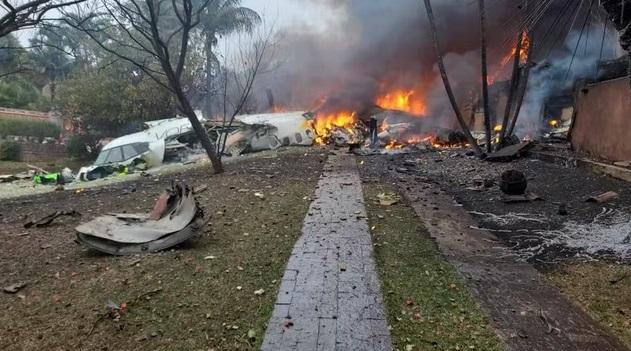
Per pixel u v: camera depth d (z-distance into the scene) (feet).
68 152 90.07
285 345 9.91
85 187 39.96
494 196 25.90
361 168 38.50
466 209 23.45
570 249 16.67
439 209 22.99
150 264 14.70
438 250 16.58
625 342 10.46
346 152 53.26
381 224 19.95
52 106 116.06
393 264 15.07
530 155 39.09
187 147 60.49
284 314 11.27
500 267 15.02
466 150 49.06
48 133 106.93
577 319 11.44
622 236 17.22
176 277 13.64
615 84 30.83
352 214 21.38
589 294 13.07
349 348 9.81
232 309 11.66
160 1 33.78
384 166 39.88
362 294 12.42
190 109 36.01
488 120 41.78
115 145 56.95
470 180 31.45
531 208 22.70
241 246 16.63
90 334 10.49
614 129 30.86
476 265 15.14
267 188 28.60
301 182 30.83
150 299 12.19
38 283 13.43
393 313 11.61
